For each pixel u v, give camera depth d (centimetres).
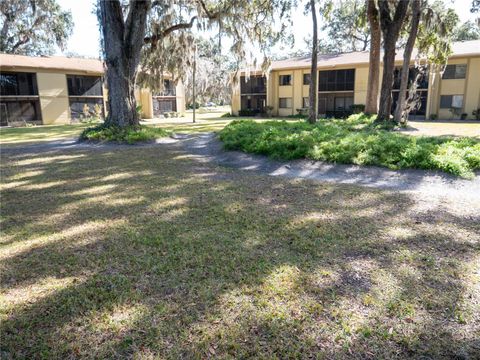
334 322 266
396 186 699
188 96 4881
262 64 1912
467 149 806
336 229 456
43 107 3145
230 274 341
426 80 2877
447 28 1961
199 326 264
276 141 1033
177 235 445
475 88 2705
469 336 249
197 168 920
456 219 490
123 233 457
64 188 716
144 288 319
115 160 1057
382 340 246
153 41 1742
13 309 291
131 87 1581
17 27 3359
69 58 3538
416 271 341
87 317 278
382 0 1805
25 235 459
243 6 1700
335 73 3303
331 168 856
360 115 2264
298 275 337
